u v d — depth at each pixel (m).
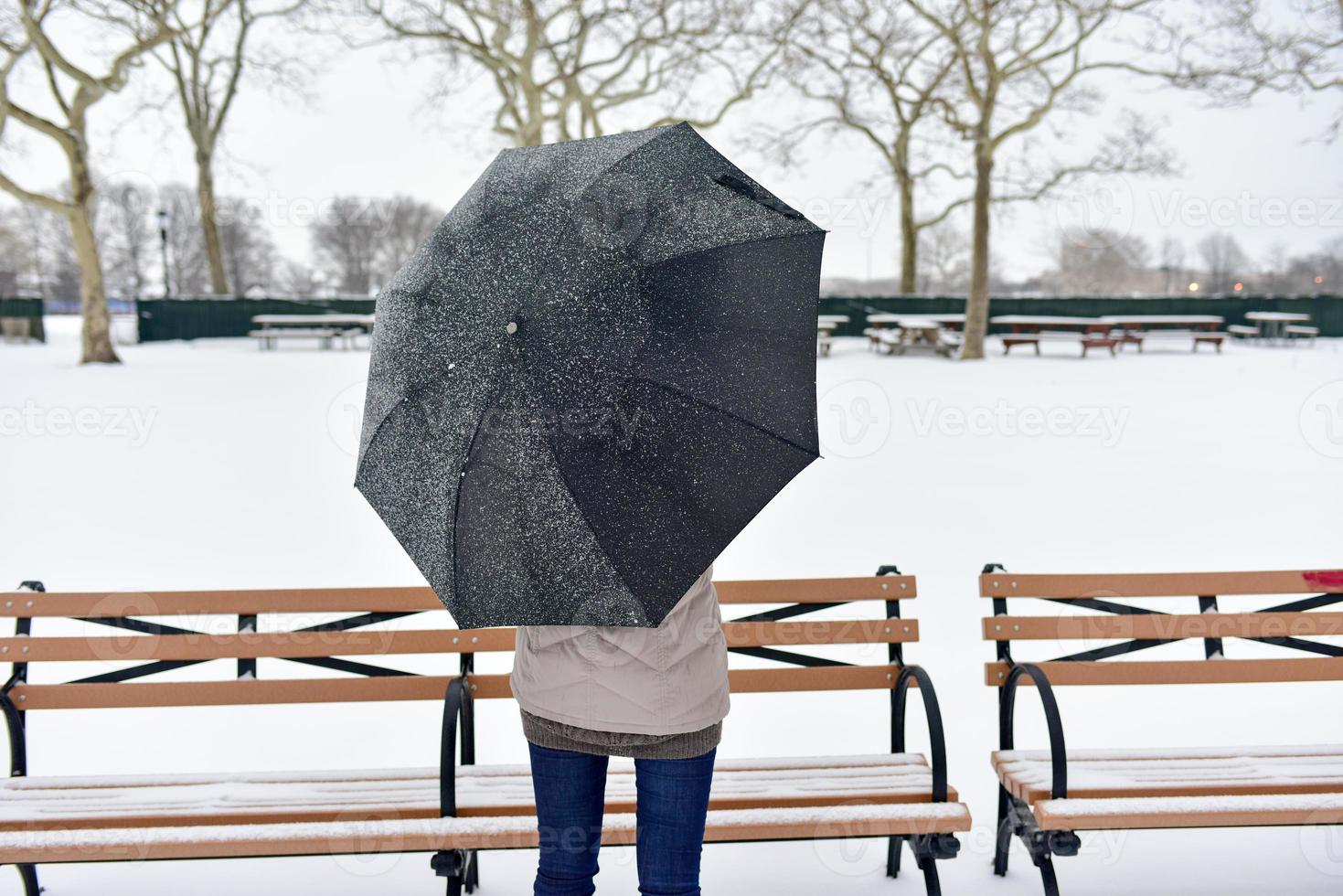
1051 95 32.62
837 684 3.84
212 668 5.70
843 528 8.66
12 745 3.70
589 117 37.56
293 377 23.84
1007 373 24.62
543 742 2.45
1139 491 10.30
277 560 7.83
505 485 2.20
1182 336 35.28
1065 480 10.90
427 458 2.25
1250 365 27.64
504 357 2.19
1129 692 5.32
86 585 7.10
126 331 42.72
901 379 22.94
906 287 42.81
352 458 12.68
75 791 3.38
